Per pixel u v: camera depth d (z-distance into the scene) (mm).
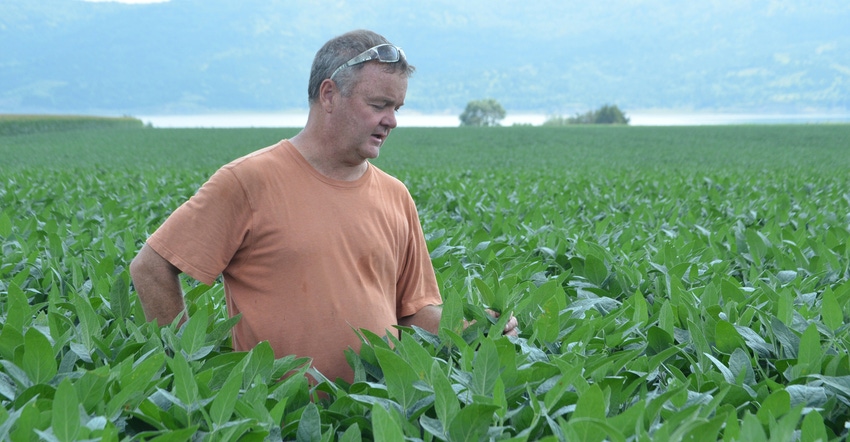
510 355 2279
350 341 2822
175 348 2559
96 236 6117
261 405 2012
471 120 150875
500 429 1990
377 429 1652
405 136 63062
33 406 1767
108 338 2672
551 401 2025
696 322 2996
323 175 2871
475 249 5020
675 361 2852
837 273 4457
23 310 2891
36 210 8898
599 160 33812
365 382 2279
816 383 2412
